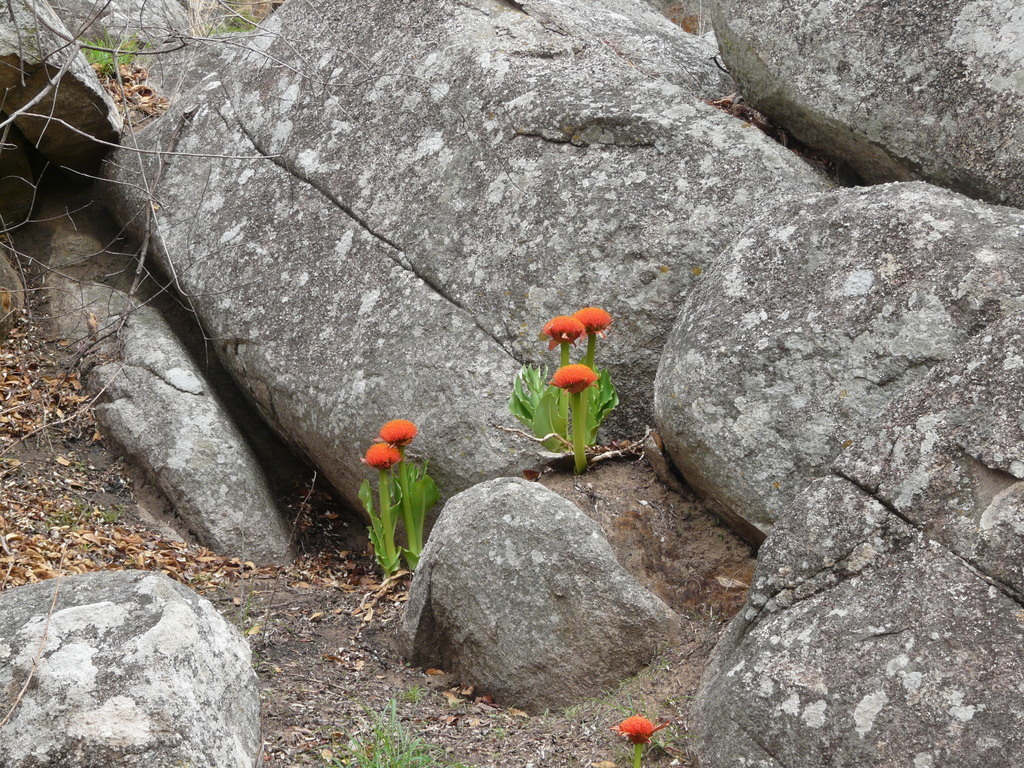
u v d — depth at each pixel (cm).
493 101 593
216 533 600
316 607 538
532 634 423
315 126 666
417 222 597
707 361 445
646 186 532
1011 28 445
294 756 373
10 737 271
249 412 702
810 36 497
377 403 573
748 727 338
